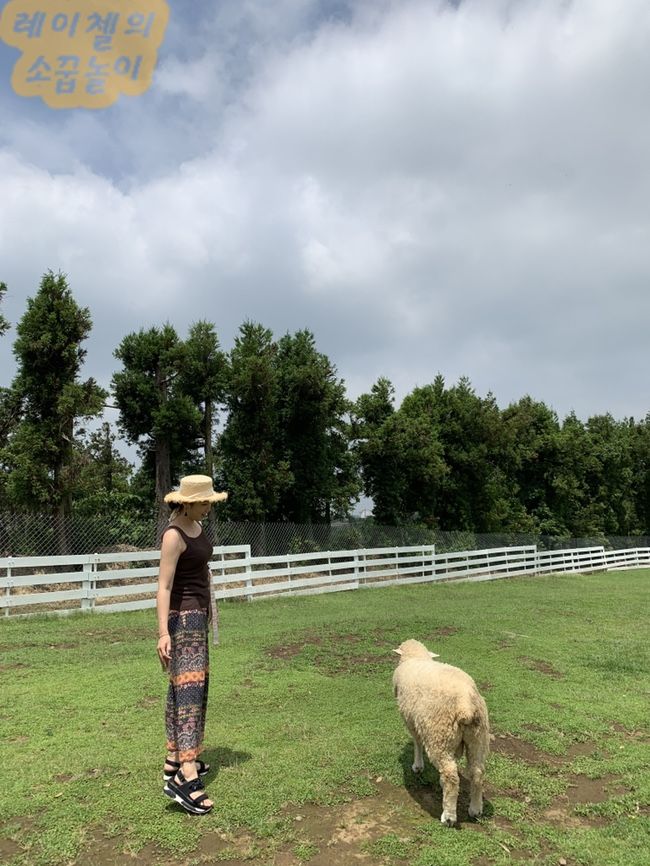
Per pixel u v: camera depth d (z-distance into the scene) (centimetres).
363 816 366
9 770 409
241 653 754
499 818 372
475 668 700
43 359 1498
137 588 1146
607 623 1059
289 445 2175
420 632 881
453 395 2873
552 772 440
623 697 616
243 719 525
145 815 354
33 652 740
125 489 2116
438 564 2067
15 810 355
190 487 376
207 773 411
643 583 1964
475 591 1599
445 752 358
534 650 796
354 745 467
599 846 342
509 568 2222
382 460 2517
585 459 3538
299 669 688
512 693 611
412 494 2652
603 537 3288
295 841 336
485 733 365
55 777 401
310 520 2234
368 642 816
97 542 1416
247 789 387
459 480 2809
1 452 1456
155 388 1936
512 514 3162
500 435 2845
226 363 2088
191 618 378
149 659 717
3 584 995
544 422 3519
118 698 566
